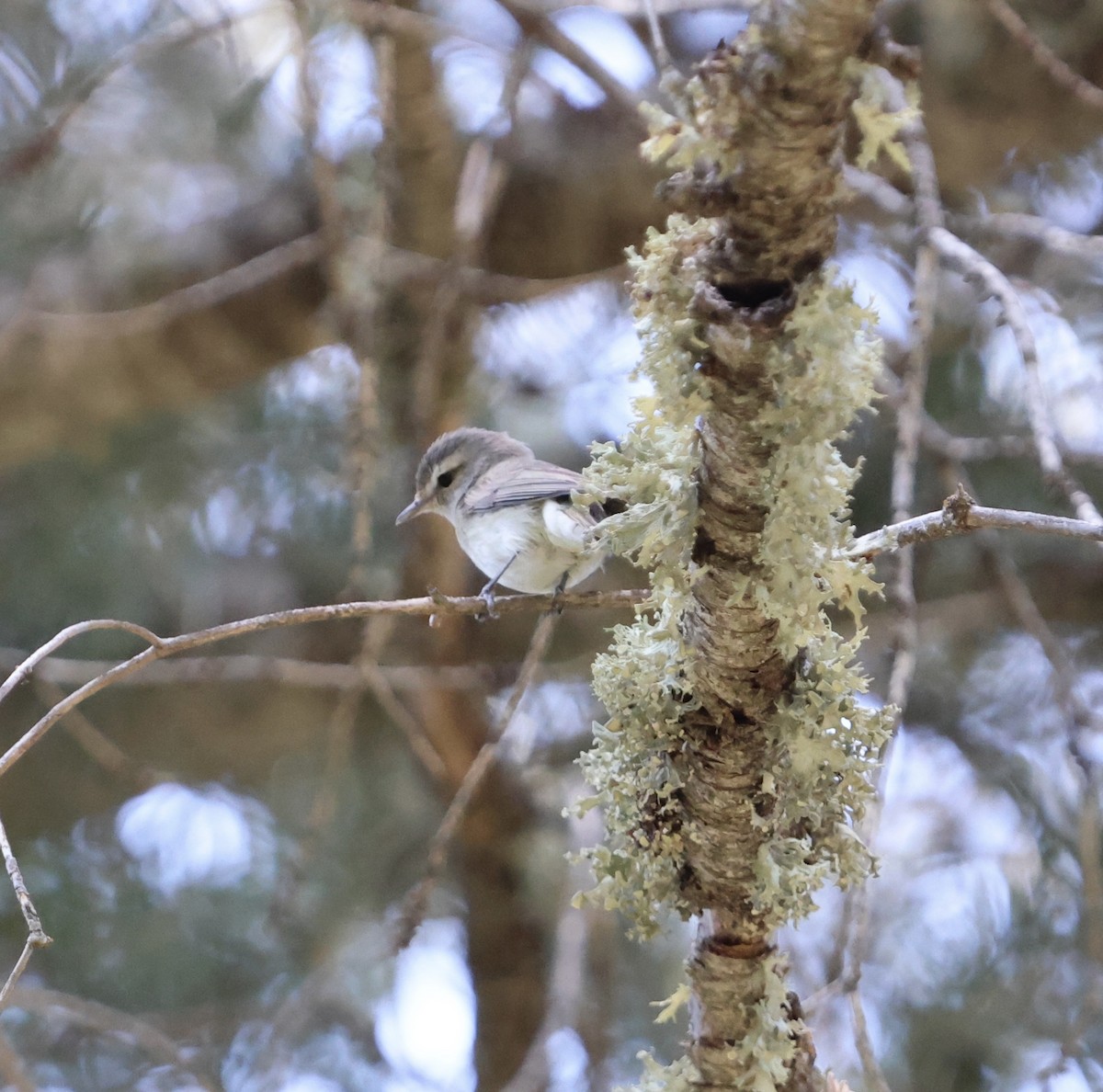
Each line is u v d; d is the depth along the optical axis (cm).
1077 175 957
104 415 977
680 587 397
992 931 827
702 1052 449
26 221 985
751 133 310
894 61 299
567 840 947
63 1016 776
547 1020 788
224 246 989
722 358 352
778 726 417
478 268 884
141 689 975
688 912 441
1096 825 617
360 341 701
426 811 976
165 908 922
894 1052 789
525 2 795
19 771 970
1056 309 855
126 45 924
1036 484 909
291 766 1005
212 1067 850
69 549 960
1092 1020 604
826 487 365
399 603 521
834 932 804
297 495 975
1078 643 948
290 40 755
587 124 962
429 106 836
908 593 612
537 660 583
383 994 898
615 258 976
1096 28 903
